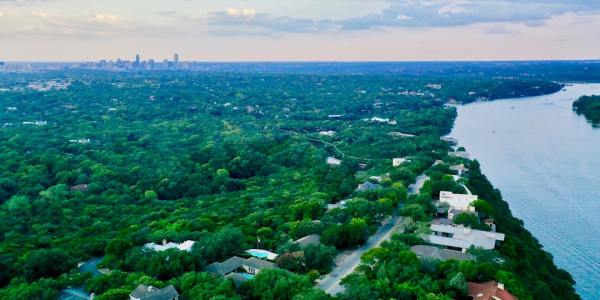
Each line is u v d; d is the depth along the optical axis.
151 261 170.12
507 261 175.75
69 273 179.88
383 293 147.38
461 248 190.75
